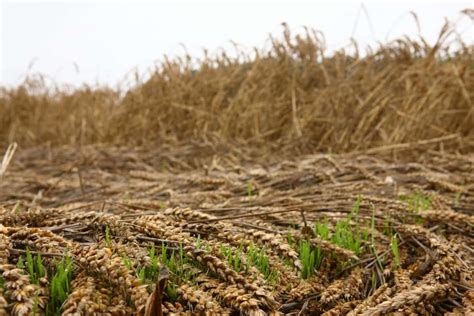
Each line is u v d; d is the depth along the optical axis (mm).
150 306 1175
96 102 9461
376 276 1886
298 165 4535
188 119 7875
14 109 10305
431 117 5824
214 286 1468
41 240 1494
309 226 2041
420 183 3592
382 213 2549
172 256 1558
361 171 3885
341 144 6035
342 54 7215
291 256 1806
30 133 9570
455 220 2338
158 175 4773
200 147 6332
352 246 2049
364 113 6297
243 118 7090
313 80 7547
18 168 6094
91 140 8633
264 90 7152
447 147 5746
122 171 5578
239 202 2990
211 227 1879
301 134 6520
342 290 1677
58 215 1940
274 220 2420
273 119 7082
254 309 1315
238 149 6105
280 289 1661
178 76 8297
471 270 1815
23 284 1209
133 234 1771
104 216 1785
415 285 1670
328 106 6676
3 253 1373
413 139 5777
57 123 9594
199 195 3268
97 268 1319
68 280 1384
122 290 1289
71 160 6258
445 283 1640
